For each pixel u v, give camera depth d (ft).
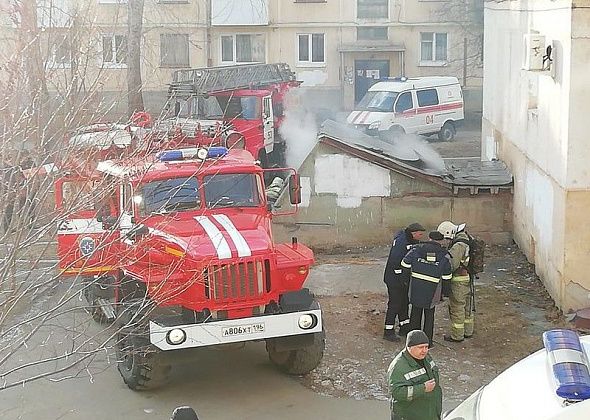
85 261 20.63
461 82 104.12
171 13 101.71
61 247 24.73
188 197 27.78
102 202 24.73
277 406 25.64
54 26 29.07
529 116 39.60
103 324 30.71
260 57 106.63
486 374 27.66
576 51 31.37
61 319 31.17
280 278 26.20
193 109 62.75
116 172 25.91
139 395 26.76
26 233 19.76
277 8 105.29
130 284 26.50
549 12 34.96
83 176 22.24
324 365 28.73
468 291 30.45
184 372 28.76
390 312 30.68
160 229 25.48
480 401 10.76
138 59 63.16
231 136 52.44
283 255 27.12
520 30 42.39
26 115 19.84
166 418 24.98
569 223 32.27
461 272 30.12
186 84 63.26
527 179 40.09
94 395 26.76
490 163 47.42
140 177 25.38
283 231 43.45
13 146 19.58
